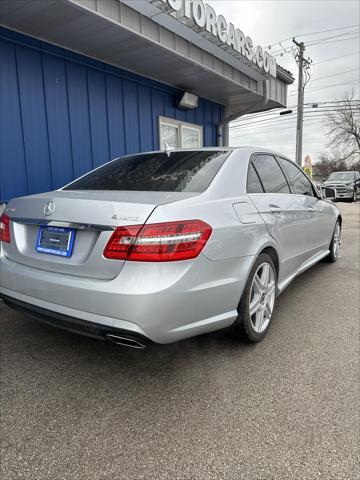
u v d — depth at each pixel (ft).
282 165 12.07
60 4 12.98
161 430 6.27
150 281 6.34
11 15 13.88
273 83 27.78
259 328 9.21
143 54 17.83
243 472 5.40
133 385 7.58
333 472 5.39
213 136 28.84
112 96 19.83
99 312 6.57
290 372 8.04
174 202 7.00
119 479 5.29
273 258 9.93
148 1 14.29
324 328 10.32
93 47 16.94
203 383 7.64
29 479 5.27
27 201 8.07
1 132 15.28
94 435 6.15
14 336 9.73
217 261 7.24
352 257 19.27
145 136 22.20
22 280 7.68
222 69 21.26
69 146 17.98
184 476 5.33
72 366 8.30
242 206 8.48
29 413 6.68
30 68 15.98
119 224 6.54
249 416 6.62
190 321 6.95
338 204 64.34
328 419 6.52
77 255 7.07
